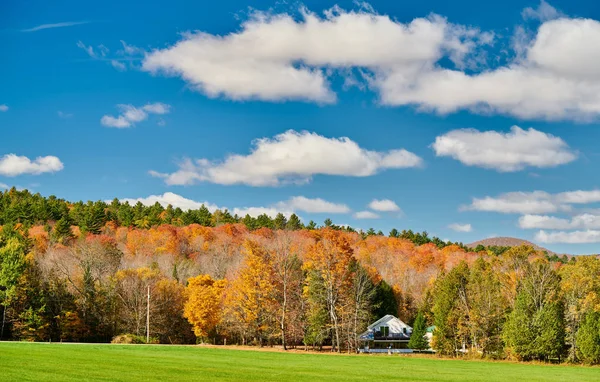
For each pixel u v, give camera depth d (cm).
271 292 7950
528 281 7844
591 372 5750
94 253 10950
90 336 9044
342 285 7950
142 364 4431
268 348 7700
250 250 8069
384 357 6725
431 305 10700
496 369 5706
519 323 7369
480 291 8169
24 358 4284
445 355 8100
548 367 6309
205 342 9350
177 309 9894
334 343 8581
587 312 7238
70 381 3231
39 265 9388
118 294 9444
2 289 8175
